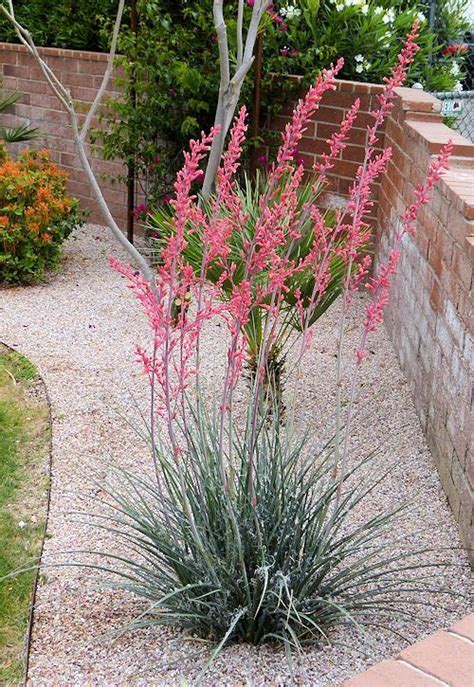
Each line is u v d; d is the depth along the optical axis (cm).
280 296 281
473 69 836
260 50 659
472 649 215
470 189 388
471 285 348
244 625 282
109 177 789
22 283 679
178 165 740
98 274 708
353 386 289
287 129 262
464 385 357
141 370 518
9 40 918
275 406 325
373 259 668
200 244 404
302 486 299
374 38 701
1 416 458
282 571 276
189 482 296
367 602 286
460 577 326
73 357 536
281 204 267
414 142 510
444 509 377
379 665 209
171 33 710
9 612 311
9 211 661
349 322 606
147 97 736
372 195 657
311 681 264
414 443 438
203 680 266
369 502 381
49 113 873
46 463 415
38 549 349
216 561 276
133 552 345
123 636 291
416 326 480
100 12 859
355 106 284
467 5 797
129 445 432
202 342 557
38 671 276
